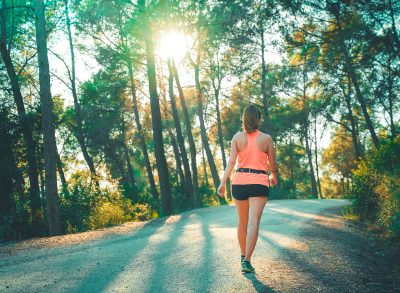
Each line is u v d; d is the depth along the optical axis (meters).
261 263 4.93
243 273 4.43
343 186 51.38
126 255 5.88
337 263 4.96
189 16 23.58
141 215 16.77
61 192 14.24
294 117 39.22
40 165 19.17
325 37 20.66
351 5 18.06
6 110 15.95
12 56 23.53
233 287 3.92
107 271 4.82
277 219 10.60
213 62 32.97
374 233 7.45
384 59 19.14
